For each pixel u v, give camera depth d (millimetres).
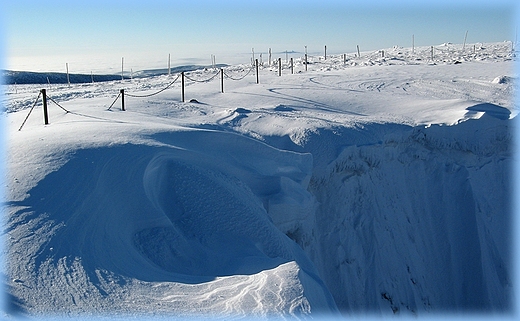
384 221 15430
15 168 7477
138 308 4996
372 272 14484
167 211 8117
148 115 15266
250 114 17109
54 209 6535
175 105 18328
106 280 5480
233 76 34688
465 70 33781
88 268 5617
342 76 31812
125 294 5277
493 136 19078
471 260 16812
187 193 8430
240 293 5496
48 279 5219
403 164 17469
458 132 18391
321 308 6145
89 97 20516
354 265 14227
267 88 26094
